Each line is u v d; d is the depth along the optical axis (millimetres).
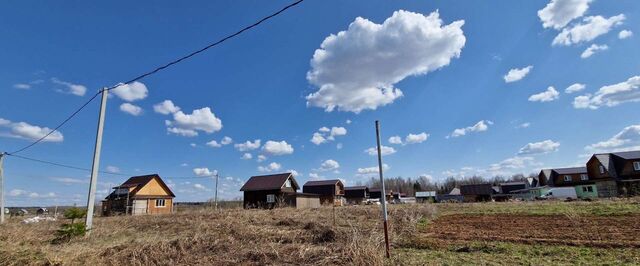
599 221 12812
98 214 41375
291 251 8086
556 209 18156
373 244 7473
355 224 13062
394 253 8078
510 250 8359
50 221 20062
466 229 12219
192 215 21719
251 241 9945
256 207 37469
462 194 60250
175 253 8336
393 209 19969
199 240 9516
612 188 40094
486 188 59062
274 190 38875
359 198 62094
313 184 51719
